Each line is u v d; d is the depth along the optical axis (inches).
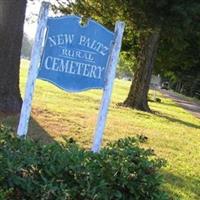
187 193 300.2
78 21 243.6
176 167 370.6
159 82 3093.0
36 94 744.3
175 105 1466.5
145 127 583.2
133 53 1130.0
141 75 892.0
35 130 396.2
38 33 232.4
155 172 179.8
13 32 431.2
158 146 459.8
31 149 171.3
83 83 250.5
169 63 1216.2
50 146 178.1
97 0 764.6
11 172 151.6
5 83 429.7
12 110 430.9
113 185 166.7
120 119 619.2
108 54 254.7
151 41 888.3
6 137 177.0
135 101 885.2
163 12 730.8
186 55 1122.0
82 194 155.1
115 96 1180.5
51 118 480.7
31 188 153.6
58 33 239.8
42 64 239.0
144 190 170.6
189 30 768.3
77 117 528.4
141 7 729.6
